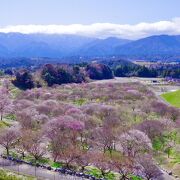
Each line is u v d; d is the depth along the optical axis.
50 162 83.75
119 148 95.06
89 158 80.12
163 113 139.38
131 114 135.12
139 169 75.44
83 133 100.75
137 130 96.19
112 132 97.81
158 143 103.31
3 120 131.12
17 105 146.62
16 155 89.19
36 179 70.69
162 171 81.94
